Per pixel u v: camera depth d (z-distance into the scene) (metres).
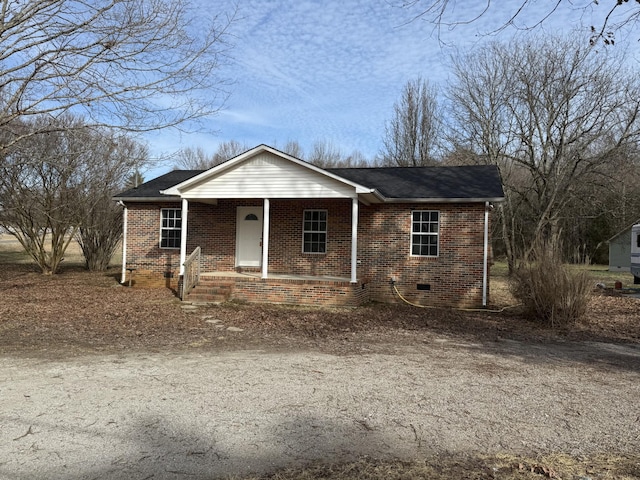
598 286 21.94
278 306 14.38
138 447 4.19
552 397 5.89
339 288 14.61
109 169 23.00
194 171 22.36
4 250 38.00
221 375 6.61
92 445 4.21
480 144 28.50
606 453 4.27
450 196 15.27
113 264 29.75
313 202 17.02
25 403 5.25
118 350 8.11
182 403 5.36
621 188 28.36
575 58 24.61
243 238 17.84
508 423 4.96
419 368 7.26
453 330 11.08
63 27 10.20
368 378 6.59
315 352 8.31
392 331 10.77
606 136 25.20
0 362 7.09
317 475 3.74
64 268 26.41
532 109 26.19
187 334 9.77
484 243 15.22
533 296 12.22
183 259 15.88
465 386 6.28
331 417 5.02
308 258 17.03
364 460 4.03
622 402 5.75
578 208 29.69
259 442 4.35
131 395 5.61
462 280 15.38
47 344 8.40
